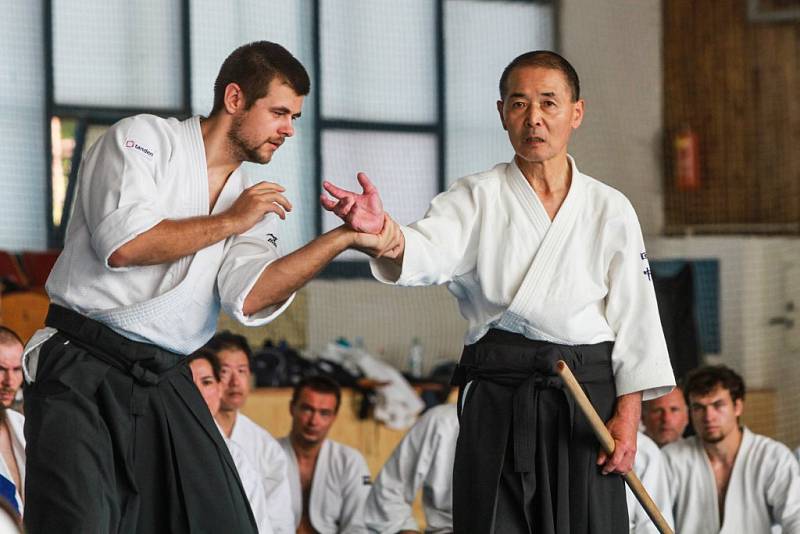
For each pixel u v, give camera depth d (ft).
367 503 41.60
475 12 82.23
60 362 23.38
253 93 23.89
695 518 41.70
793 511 40.60
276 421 60.49
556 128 24.77
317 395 46.73
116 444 23.48
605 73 84.94
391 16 79.97
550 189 25.30
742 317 78.59
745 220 82.17
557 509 24.76
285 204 23.80
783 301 77.82
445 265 24.85
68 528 22.25
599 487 25.04
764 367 77.82
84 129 71.87
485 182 25.35
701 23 84.28
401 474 40.91
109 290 23.48
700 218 84.43
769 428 75.87
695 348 71.31
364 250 23.93
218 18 75.10
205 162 24.06
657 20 86.22
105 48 72.64
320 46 77.92
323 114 78.02
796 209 79.56
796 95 79.92
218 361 39.50
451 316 78.33
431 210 25.26
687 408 44.34
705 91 84.17
